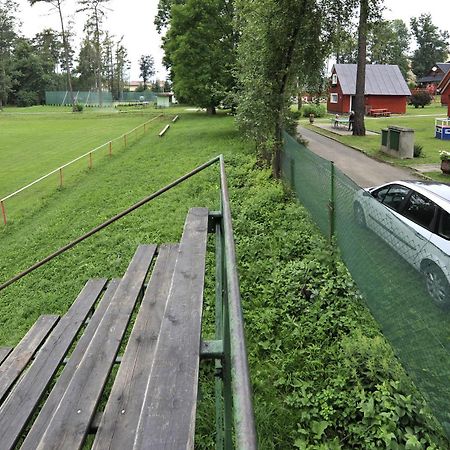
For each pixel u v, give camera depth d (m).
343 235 7.00
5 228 15.13
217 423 3.08
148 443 1.92
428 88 77.12
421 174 15.96
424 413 3.95
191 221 4.65
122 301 4.42
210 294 7.17
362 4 12.21
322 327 5.82
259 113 13.34
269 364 5.31
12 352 5.58
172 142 28.88
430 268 4.62
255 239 9.13
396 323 4.79
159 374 2.32
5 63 90.88
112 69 105.25
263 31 12.25
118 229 12.77
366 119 40.78
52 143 34.91
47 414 3.50
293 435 4.23
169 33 32.50
